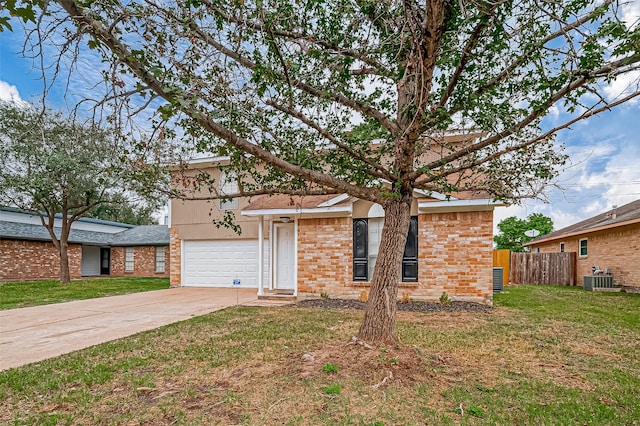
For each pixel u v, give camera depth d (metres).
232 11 3.85
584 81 3.82
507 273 19.39
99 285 16.61
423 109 4.04
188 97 3.45
